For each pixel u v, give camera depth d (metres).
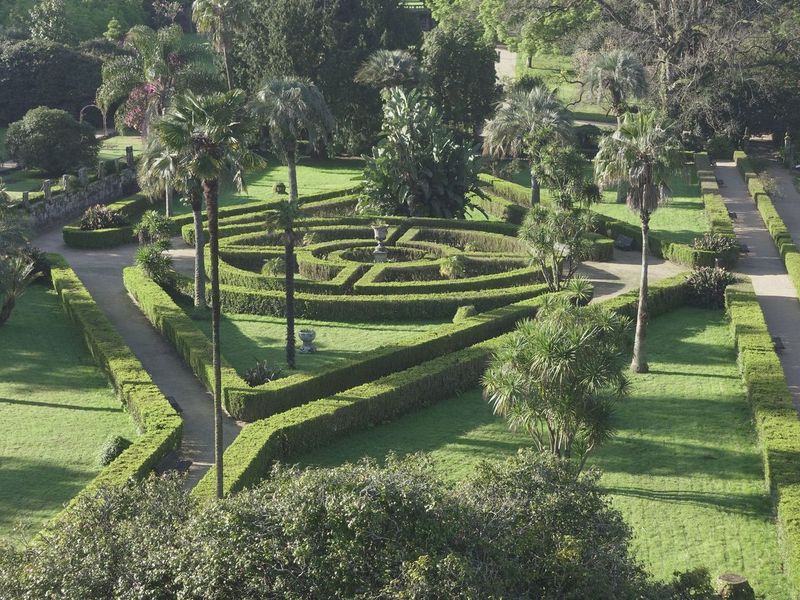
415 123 59.72
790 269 50.19
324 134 64.38
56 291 48.56
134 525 18.81
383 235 52.84
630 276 51.59
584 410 27.64
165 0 132.12
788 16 82.88
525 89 83.50
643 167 36.62
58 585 17.55
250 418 33.94
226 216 63.66
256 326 44.00
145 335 42.91
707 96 78.31
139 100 63.81
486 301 45.06
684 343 42.25
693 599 19.16
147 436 30.38
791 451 28.91
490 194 73.94
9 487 28.91
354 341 42.12
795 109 84.00
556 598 17.55
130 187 74.56
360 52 81.69
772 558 25.28
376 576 16.95
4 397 35.84
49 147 73.44
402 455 31.70
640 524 27.08
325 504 17.73
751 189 70.94
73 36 111.25
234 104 27.17
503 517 18.56
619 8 81.75
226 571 17.11
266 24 82.38
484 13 109.56
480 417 34.84
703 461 31.02
